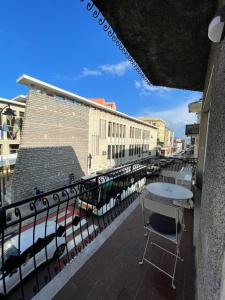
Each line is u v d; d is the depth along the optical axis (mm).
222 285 781
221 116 1134
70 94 14352
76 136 13266
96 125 16234
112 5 1617
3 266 1531
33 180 9953
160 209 1917
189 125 11273
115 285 1772
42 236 3703
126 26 1941
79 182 2230
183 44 2340
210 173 1410
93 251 2271
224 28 999
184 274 1910
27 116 9711
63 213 6762
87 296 1653
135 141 26031
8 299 2660
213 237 1048
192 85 4043
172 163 7656
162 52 2580
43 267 3158
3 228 1328
